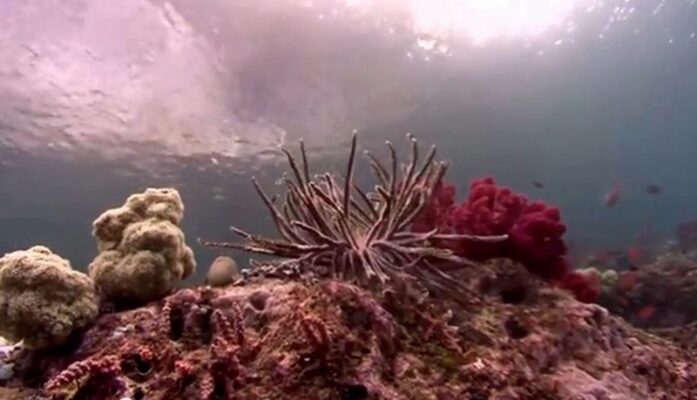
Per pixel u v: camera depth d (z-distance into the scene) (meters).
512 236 0.71
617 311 1.72
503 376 0.52
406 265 0.60
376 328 0.50
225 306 0.54
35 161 3.23
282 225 0.62
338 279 0.55
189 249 0.71
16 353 0.59
